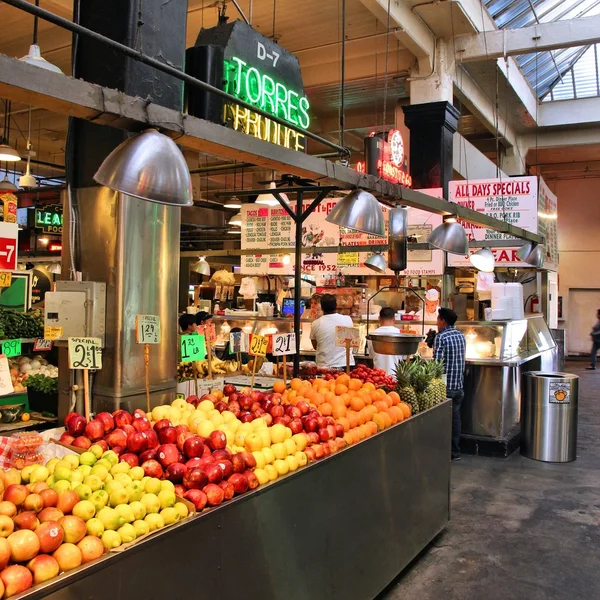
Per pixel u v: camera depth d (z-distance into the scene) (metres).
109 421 2.68
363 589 3.28
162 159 2.26
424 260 8.11
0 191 9.47
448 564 3.97
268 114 2.93
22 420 4.20
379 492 3.47
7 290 5.31
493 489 5.50
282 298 9.48
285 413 3.23
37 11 1.86
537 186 8.42
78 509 1.92
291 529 2.68
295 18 8.64
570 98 14.44
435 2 8.33
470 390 6.77
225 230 11.71
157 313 3.41
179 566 2.07
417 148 9.61
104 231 3.24
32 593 1.62
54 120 13.07
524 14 10.55
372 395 3.86
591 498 5.27
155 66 2.31
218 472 2.33
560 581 3.74
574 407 6.42
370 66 10.22
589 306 18.36
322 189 5.00
